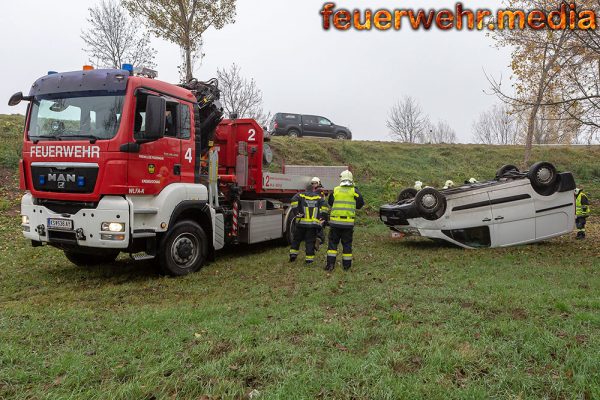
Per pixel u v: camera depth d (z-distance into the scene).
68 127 6.34
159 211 6.54
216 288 6.20
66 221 6.21
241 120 9.34
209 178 7.90
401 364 3.46
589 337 3.92
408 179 19.92
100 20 18.73
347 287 6.08
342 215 7.45
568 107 10.16
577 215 11.09
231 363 3.46
